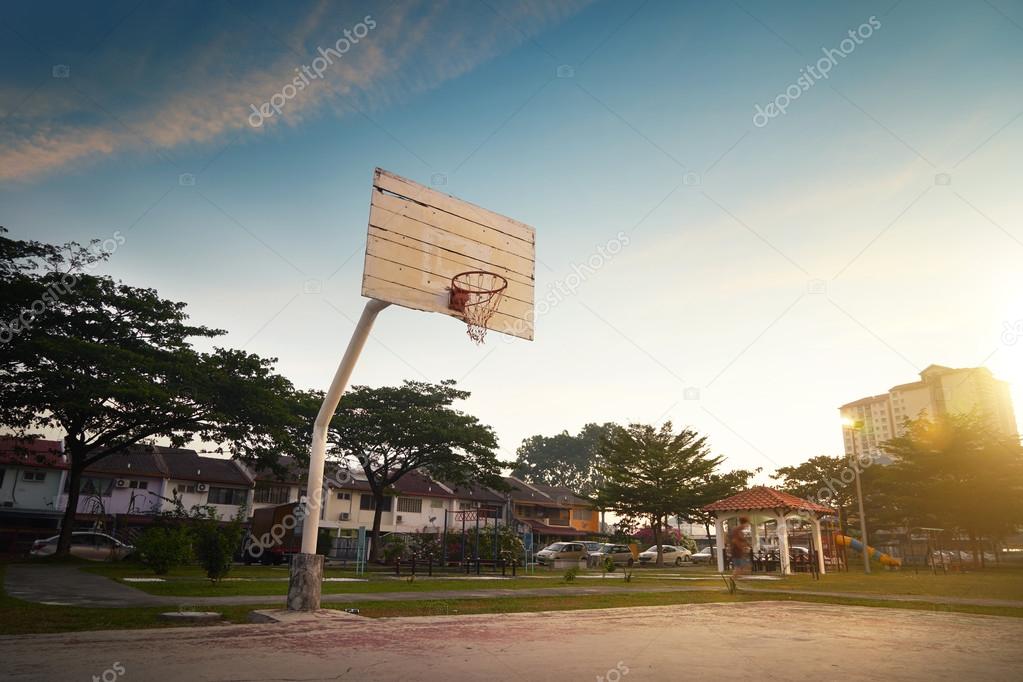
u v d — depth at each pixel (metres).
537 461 95.69
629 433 47.81
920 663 6.91
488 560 29.16
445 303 11.70
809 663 6.86
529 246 13.48
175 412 24.75
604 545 43.47
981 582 23.36
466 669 6.25
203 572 20.59
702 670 6.39
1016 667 6.71
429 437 34.97
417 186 12.02
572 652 7.41
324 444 10.98
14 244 23.66
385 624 9.48
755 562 31.45
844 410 96.75
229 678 5.59
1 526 36.97
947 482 36.72
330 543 36.81
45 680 5.35
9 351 22.03
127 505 40.25
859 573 30.52
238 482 43.78
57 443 40.09
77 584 14.97
